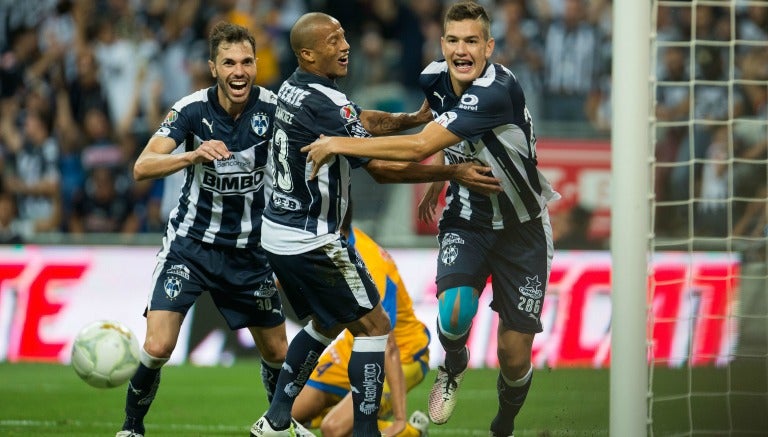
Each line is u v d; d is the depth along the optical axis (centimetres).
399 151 1770
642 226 1705
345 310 1858
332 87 1841
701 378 3197
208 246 2095
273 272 2111
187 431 2559
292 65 4916
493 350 3806
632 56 1698
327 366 2191
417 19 4941
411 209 4278
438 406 2130
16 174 4531
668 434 2338
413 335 2206
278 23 4912
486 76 1864
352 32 4994
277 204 1872
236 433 2541
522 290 2056
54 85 4638
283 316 2177
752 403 2698
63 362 3875
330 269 1842
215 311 3925
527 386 2125
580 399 2925
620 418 1708
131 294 3944
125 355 1983
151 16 4812
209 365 3834
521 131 1942
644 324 1708
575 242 4322
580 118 4753
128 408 2086
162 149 1998
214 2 4862
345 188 1858
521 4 4803
